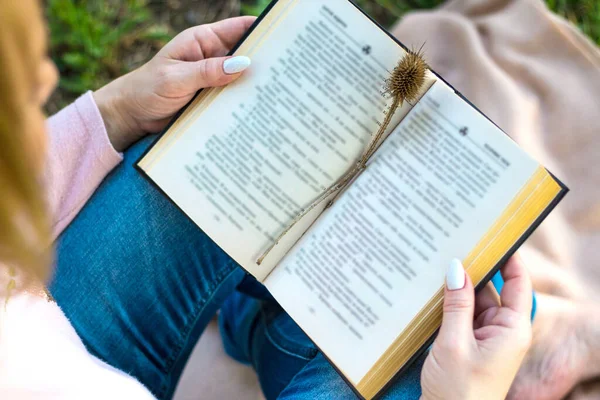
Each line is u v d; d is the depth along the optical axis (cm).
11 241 38
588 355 95
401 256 64
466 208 63
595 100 115
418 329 65
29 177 38
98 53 140
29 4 35
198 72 68
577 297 103
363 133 66
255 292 96
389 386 66
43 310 60
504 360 63
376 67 66
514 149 61
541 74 120
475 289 64
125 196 83
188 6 146
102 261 83
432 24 130
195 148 69
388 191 65
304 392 79
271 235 68
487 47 127
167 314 88
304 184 67
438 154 63
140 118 82
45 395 52
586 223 110
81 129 80
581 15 137
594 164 112
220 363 122
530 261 108
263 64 68
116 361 85
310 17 67
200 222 69
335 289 66
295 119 67
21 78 35
